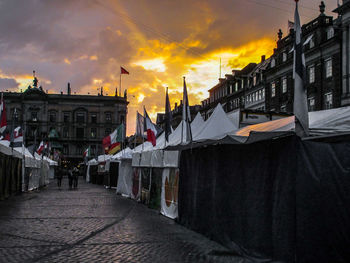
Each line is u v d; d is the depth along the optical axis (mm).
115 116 93500
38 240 9234
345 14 34219
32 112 90750
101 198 22125
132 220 12938
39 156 33438
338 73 35812
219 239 9156
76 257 7559
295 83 6648
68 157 91625
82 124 92438
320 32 38656
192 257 7738
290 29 45438
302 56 6660
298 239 6434
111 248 8461
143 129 20234
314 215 6367
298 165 6562
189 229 11180
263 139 7340
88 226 11484
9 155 20781
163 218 13562
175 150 13008
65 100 92375
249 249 7832
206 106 78125
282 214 6875
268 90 50031
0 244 8664
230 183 8875
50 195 24031
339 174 6332
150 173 17031
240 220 8281
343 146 6410
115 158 32156
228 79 67125
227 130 11625
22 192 25406
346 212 6199
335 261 6164
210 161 10094
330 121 6992
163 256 7781
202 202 10438
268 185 7398
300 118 6535
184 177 12164
